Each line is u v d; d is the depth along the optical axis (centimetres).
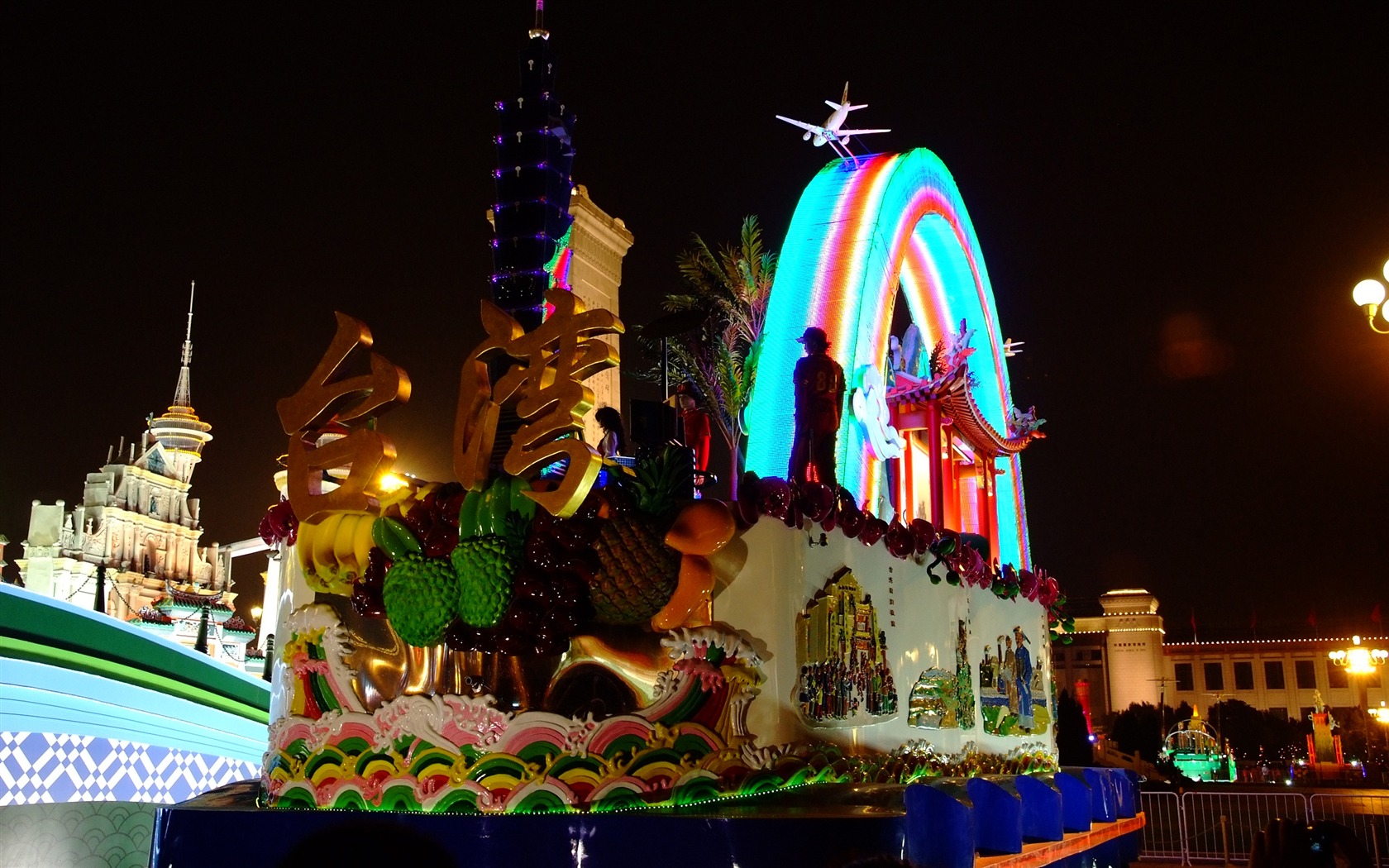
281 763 740
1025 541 1883
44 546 4328
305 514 758
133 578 4562
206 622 2552
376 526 740
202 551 5053
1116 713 10206
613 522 698
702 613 693
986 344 1809
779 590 695
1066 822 1151
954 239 1730
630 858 604
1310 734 9650
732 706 671
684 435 882
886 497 1603
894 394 1589
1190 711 9844
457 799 659
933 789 617
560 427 691
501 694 716
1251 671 12531
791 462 999
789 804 640
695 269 2167
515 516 707
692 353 2033
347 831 659
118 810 1293
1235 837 2927
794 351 1394
